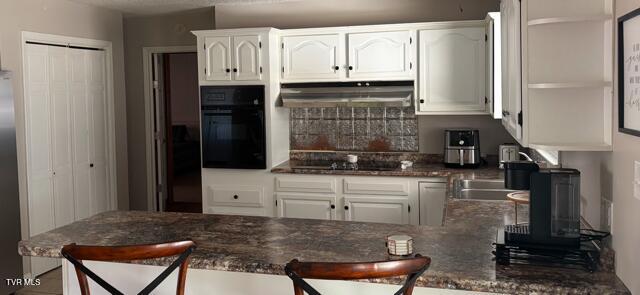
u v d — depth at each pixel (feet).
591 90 7.68
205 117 17.52
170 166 24.22
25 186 15.97
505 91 10.86
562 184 7.01
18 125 15.71
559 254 6.98
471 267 6.94
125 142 20.75
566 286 6.27
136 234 8.84
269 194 17.17
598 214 7.62
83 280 6.93
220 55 17.26
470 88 16.31
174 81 36.11
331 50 16.99
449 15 17.22
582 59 7.74
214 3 18.49
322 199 16.69
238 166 17.30
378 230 8.95
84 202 18.65
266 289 7.89
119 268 8.43
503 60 11.33
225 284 8.04
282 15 18.44
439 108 16.57
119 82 20.36
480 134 17.56
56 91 17.29
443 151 17.80
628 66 6.13
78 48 18.38
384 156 18.21
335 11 17.98
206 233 8.84
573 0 7.74
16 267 15.05
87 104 18.81
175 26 21.25
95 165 19.21
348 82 17.04
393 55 16.62
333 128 18.67
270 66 16.93
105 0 17.83
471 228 9.04
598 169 7.63
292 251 7.74
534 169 7.52
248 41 16.98
